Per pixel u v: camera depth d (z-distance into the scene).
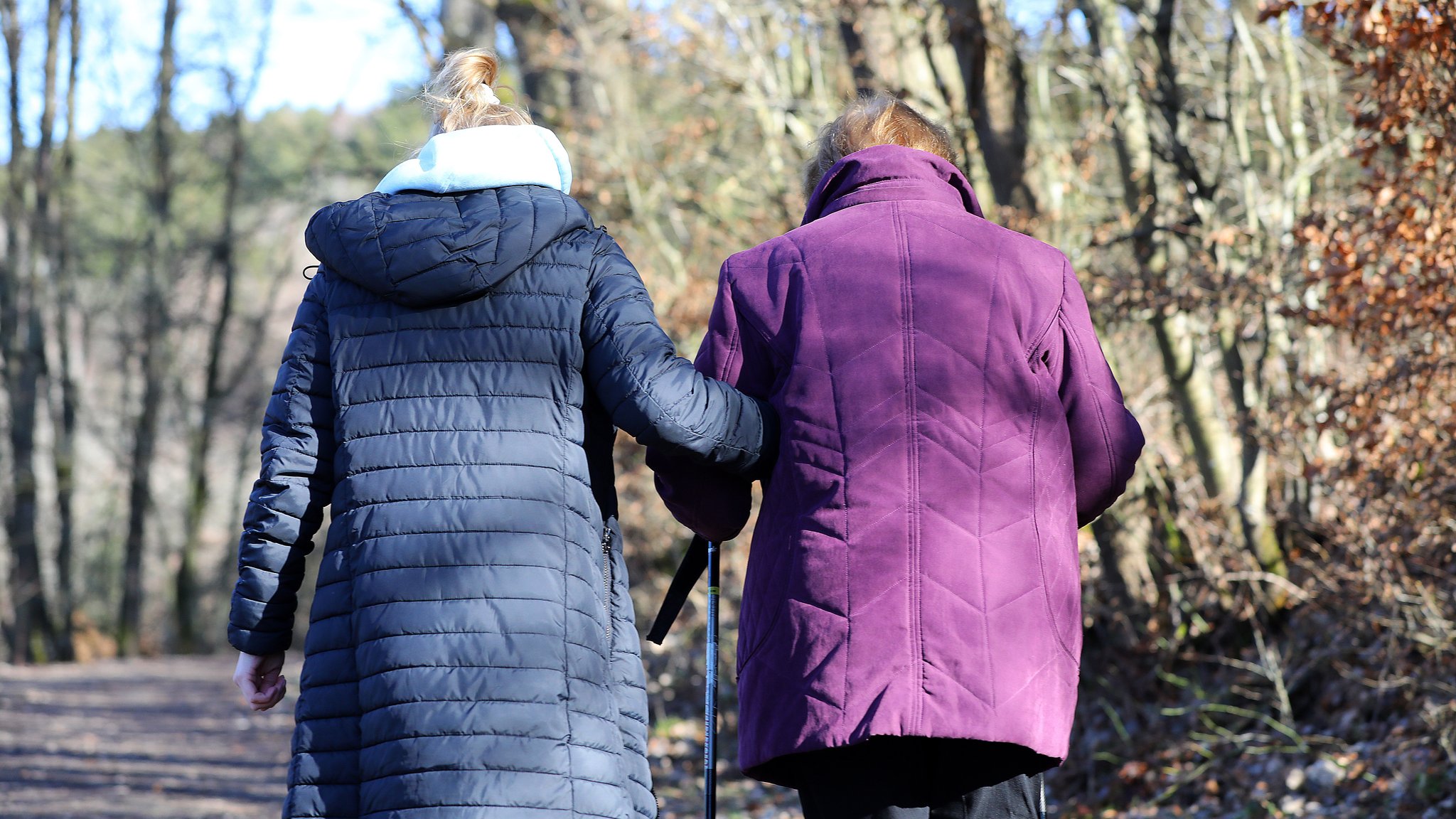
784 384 3.27
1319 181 9.80
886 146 3.50
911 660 2.99
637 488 11.80
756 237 11.58
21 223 34.03
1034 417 3.22
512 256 3.19
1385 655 7.38
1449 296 5.91
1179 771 8.11
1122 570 9.18
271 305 40.41
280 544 3.26
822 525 3.11
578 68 13.10
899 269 3.26
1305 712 8.25
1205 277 7.91
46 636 34.59
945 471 3.10
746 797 9.52
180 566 39.97
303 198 37.91
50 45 34.25
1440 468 6.60
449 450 3.14
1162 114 8.93
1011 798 3.18
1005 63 9.42
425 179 3.31
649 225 12.43
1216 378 9.80
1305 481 8.59
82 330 38.81
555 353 3.21
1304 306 6.98
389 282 3.18
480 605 3.06
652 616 12.34
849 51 10.39
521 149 3.33
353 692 3.10
